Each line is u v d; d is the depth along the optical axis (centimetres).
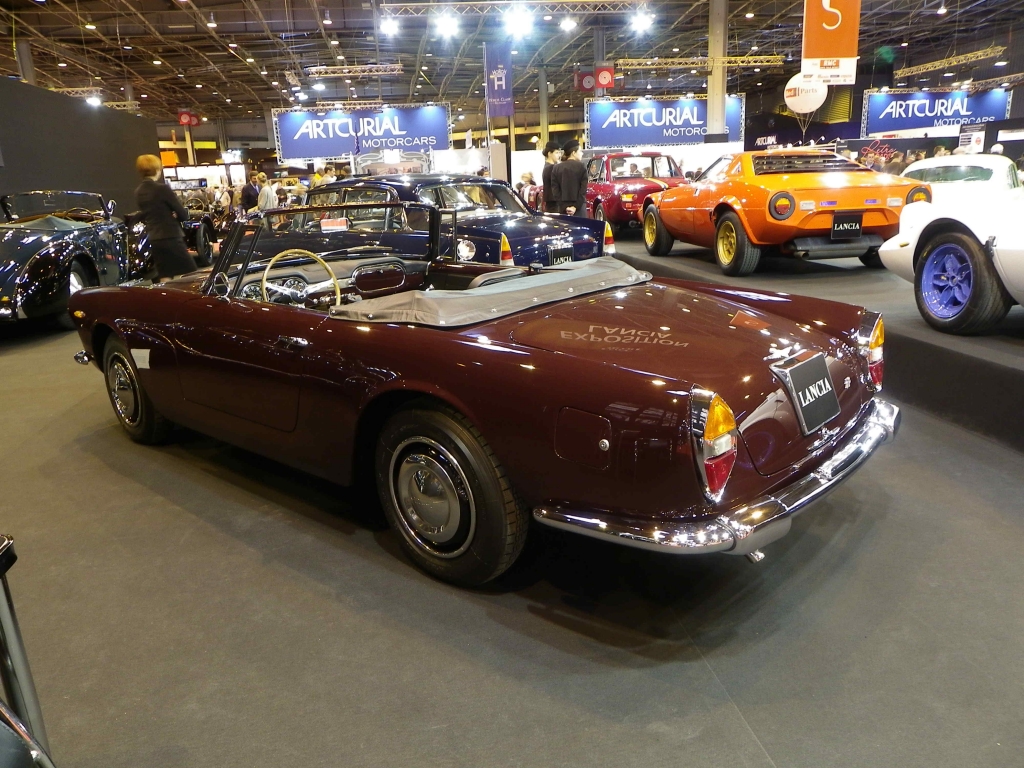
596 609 210
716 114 1850
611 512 180
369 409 223
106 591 227
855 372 227
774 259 752
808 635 194
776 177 598
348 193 638
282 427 253
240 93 3669
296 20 2159
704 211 668
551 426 182
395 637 200
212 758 160
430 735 164
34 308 577
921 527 247
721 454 168
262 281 290
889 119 2294
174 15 2133
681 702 172
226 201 1756
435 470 212
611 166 1097
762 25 2372
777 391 191
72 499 293
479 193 620
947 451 308
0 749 92
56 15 2053
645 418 170
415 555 229
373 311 228
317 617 210
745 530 171
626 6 1711
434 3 1605
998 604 204
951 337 376
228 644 199
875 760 152
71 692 183
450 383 198
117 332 314
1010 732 159
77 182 1448
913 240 411
